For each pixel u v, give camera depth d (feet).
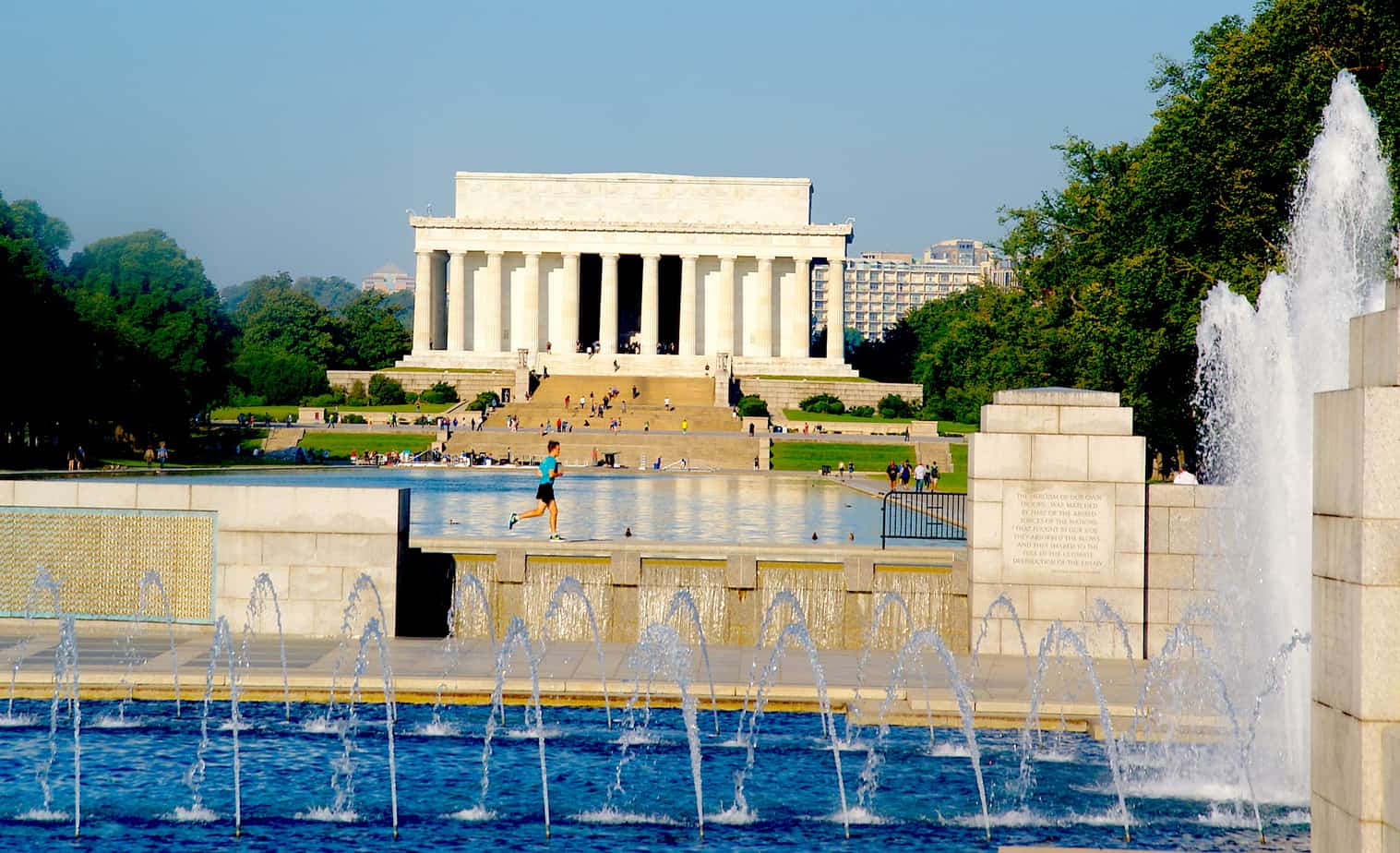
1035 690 189.06
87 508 232.73
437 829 142.20
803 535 393.91
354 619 228.43
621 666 207.41
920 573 240.73
